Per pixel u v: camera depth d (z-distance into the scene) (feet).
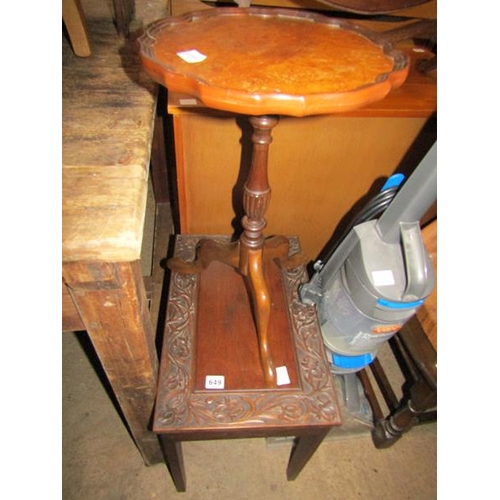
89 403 3.60
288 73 1.35
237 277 2.99
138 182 1.60
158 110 3.94
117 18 2.71
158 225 4.57
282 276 3.01
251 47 1.54
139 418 2.58
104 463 3.27
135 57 2.59
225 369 2.40
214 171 3.09
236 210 3.42
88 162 1.68
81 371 3.81
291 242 3.27
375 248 2.29
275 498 3.18
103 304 1.63
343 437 3.53
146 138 1.86
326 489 3.25
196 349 2.49
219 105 1.23
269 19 1.82
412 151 3.09
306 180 3.28
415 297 2.17
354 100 1.23
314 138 2.95
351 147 3.04
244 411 2.21
